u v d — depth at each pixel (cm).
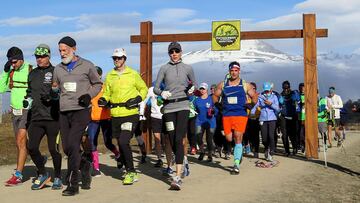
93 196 694
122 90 784
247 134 1307
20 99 795
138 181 827
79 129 708
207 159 1179
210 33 1291
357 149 1505
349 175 930
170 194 714
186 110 783
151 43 1325
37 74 748
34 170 959
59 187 749
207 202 666
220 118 1195
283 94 1343
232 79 932
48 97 730
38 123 741
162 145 1113
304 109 1299
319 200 698
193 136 1198
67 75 715
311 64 1223
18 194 709
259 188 780
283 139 1308
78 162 704
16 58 795
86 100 695
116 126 796
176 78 790
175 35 1307
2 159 1136
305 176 915
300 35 1238
